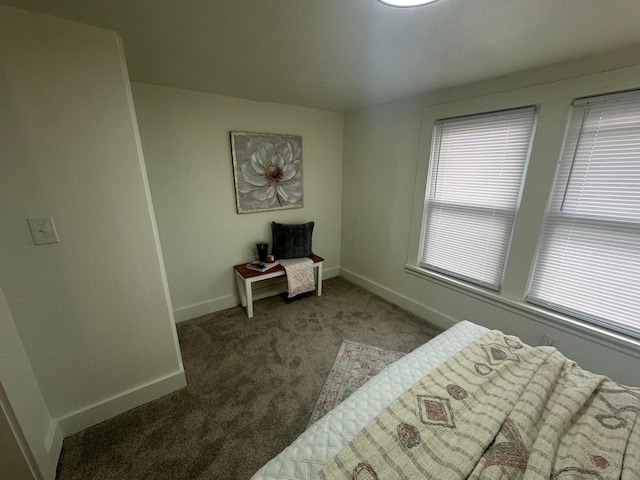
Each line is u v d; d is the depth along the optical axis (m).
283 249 2.89
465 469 0.76
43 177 1.16
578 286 1.68
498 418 0.91
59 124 1.16
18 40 1.04
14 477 1.05
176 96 2.16
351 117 3.06
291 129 2.82
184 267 2.48
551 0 0.97
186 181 2.34
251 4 1.03
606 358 1.58
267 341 2.24
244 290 2.71
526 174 1.76
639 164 1.40
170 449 1.36
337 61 1.59
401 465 0.77
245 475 1.25
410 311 2.72
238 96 2.40
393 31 1.23
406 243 2.68
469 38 1.28
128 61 1.59
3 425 0.99
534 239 1.79
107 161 1.29
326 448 0.85
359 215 3.19
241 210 2.67
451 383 1.07
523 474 0.75
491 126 1.92
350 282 3.47
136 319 1.52
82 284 1.33
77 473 1.25
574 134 1.57
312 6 1.04
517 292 1.93
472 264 2.20
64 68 1.13
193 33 1.26
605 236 1.55
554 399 1.01
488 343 1.34
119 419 1.52
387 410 0.95
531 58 1.50
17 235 1.15
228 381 1.81
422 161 2.38
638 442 0.84
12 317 1.17
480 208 2.07
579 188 1.61
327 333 2.36
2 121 1.06
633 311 1.51
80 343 1.38
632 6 0.99
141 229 1.45
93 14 1.08
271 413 1.57
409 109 2.42
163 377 1.68
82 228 1.29
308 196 3.13
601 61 1.42
